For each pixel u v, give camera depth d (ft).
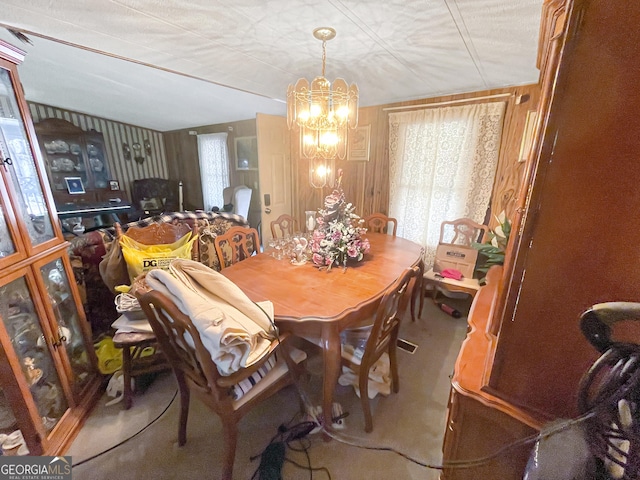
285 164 12.39
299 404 5.36
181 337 3.50
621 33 1.66
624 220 1.83
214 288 3.69
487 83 7.67
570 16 1.77
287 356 4.33
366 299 4.70
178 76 8.82
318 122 6.64
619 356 1.84
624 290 1.91
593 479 1.89
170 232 7.13
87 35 5.29
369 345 4.28
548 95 2.39
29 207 4.26
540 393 2.42
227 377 3.52
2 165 3.75
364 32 4.99
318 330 4.33
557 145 1.95
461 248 8.50
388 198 10.85
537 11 4.04
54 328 4.54
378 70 7.03
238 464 4.32
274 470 4.12
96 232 6.66
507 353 2.50
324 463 4.35
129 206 15.92
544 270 2.16
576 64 1.80
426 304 9.40
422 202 9.81
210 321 2.99
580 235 1.99
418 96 9.18
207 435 4.80
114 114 15.49
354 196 11.80
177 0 4.12
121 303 5.20
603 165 1.84
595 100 1.79
